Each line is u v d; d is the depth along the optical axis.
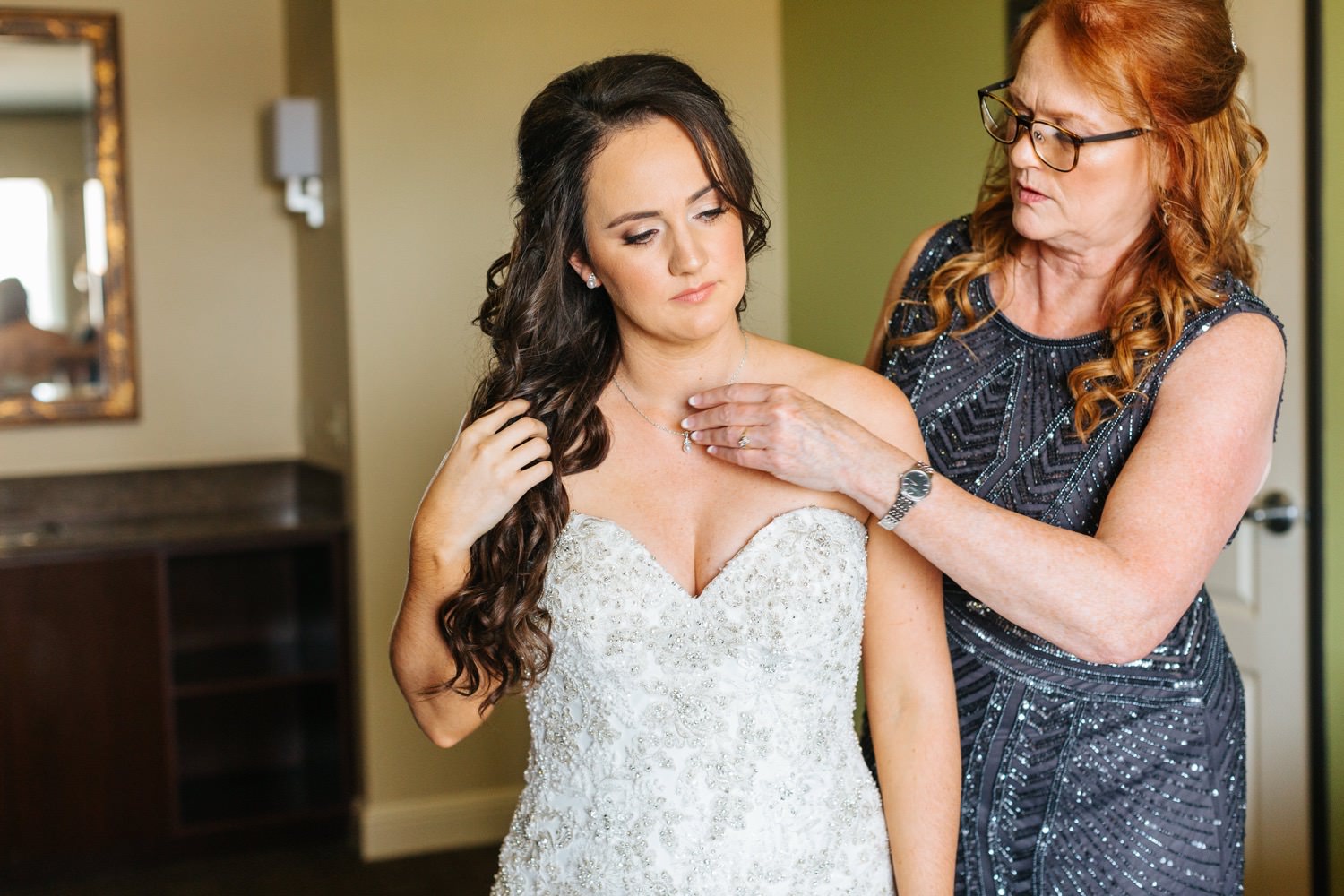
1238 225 1.71
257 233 4.96
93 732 4.16
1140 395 1.67
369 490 4.21
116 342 4.79
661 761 1.50
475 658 1.58
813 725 1.52
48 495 4.74
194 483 4.93
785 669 1.50
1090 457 1.72
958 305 1.88
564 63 4.32
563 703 1.56
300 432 5.04
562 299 1.60
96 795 4.17
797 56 4.46
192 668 4.51
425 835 4.34
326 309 4.49
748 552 1.50
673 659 1.50
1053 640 1.52
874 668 1.59
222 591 4.84
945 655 1.59
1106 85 1.58
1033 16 1.68
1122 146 1.62
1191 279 1.65
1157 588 1.50
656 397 1.60
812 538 1.51
